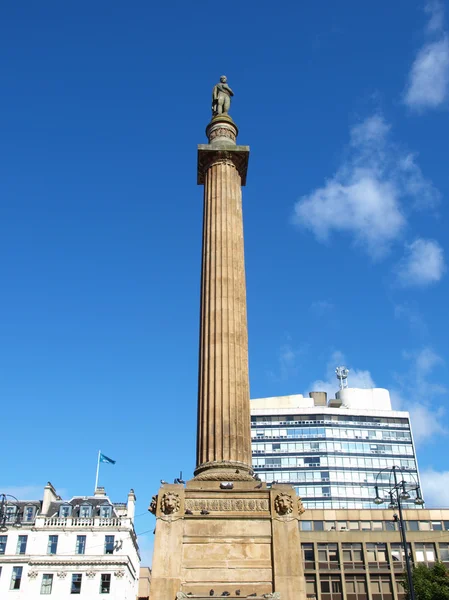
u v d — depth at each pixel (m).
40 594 71.38
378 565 84.50
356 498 142.38
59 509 78.12
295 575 22.69
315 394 160.25
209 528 23.52
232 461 25.55
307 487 143.50
